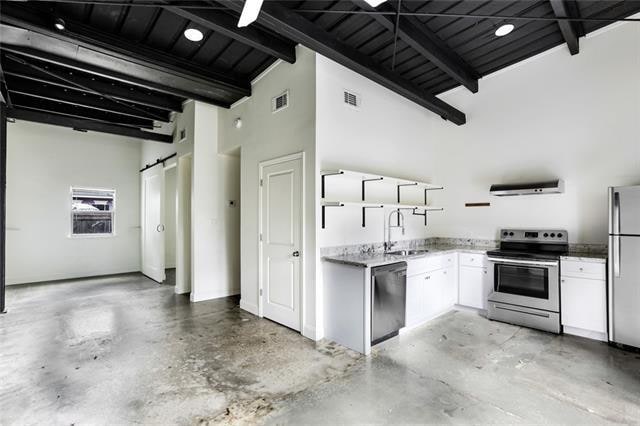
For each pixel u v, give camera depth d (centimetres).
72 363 277
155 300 487
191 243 505
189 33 299
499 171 438
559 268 341
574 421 196
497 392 229
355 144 374
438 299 397
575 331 337
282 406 214
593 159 362
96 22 285
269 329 358
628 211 296
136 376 254
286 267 365
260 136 405
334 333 322
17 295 521
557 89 385
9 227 605
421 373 257
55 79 395
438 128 507
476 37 343
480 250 413
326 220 342
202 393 230
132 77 363
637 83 334
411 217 468
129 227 746
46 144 645
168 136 589
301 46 342
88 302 476
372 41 332
